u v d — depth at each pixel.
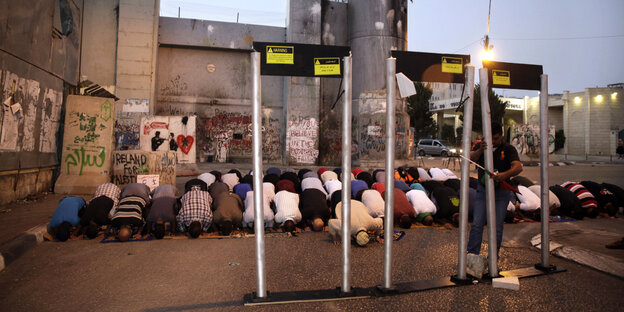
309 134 18.64
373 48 18.56
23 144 8.21
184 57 18.62
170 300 3.50
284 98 19.14
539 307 3.39
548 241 4.39
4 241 5.00
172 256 4.90
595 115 42.03
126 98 16.77
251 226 6.34
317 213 6.41
